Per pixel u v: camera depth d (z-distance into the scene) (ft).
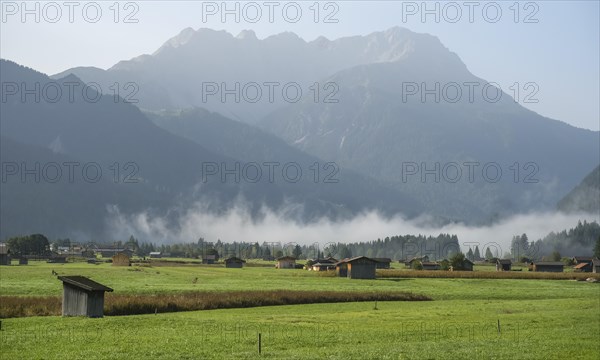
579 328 219.61
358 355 159.02
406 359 155.74
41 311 228.84
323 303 305.12
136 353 156.35
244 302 285.43
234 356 155.33
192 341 174.29
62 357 150.82
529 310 280.31
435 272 576.20
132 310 244.63
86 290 219.82
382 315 249.14
